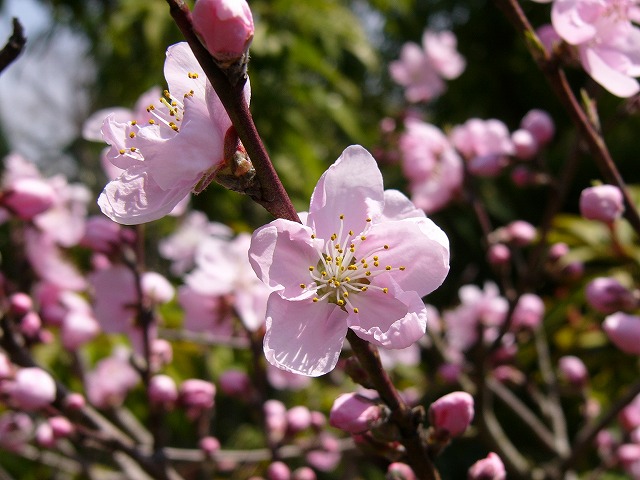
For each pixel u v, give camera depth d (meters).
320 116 0.71
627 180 0.92
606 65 0.22
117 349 0.39
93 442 0.28
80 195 0.35
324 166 0.65
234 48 0.14
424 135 0.39
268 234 0.15
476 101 1.05
